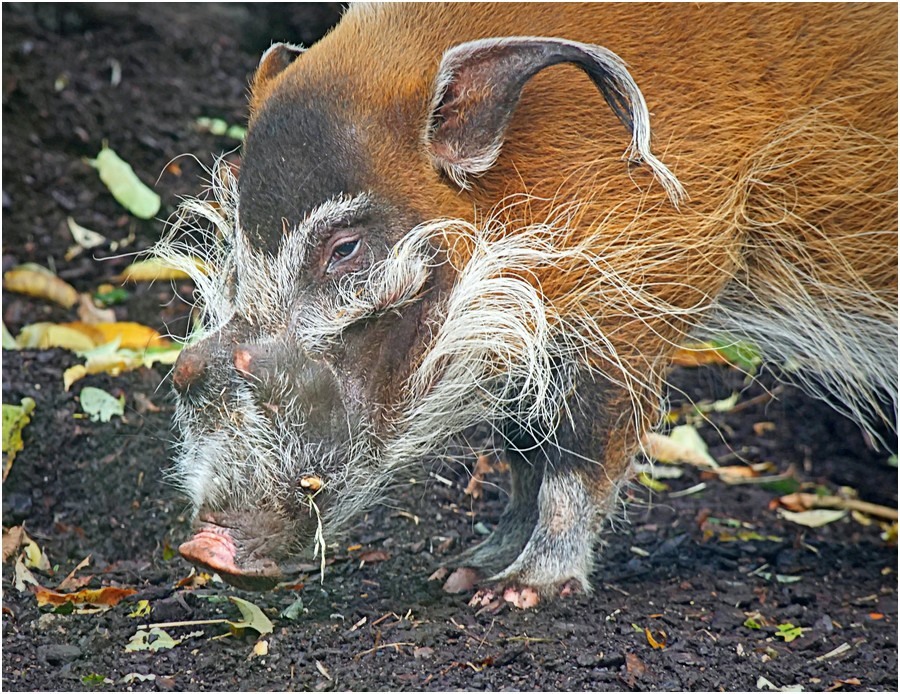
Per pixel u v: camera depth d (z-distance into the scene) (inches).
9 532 331.3
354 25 303.9
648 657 283.4
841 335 336.8
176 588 311.7
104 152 484.7
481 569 317.7
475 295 292.7
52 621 293.4
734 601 315.9
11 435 354.0
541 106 297.1
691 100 302.5
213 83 538.3
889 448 419.5
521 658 279.9
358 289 283.1
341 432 284.5
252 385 275.7
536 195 296.2
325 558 330.3
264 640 286.0
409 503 363.3
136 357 409.4
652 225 300.7
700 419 437.1
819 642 298.8
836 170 316.2
